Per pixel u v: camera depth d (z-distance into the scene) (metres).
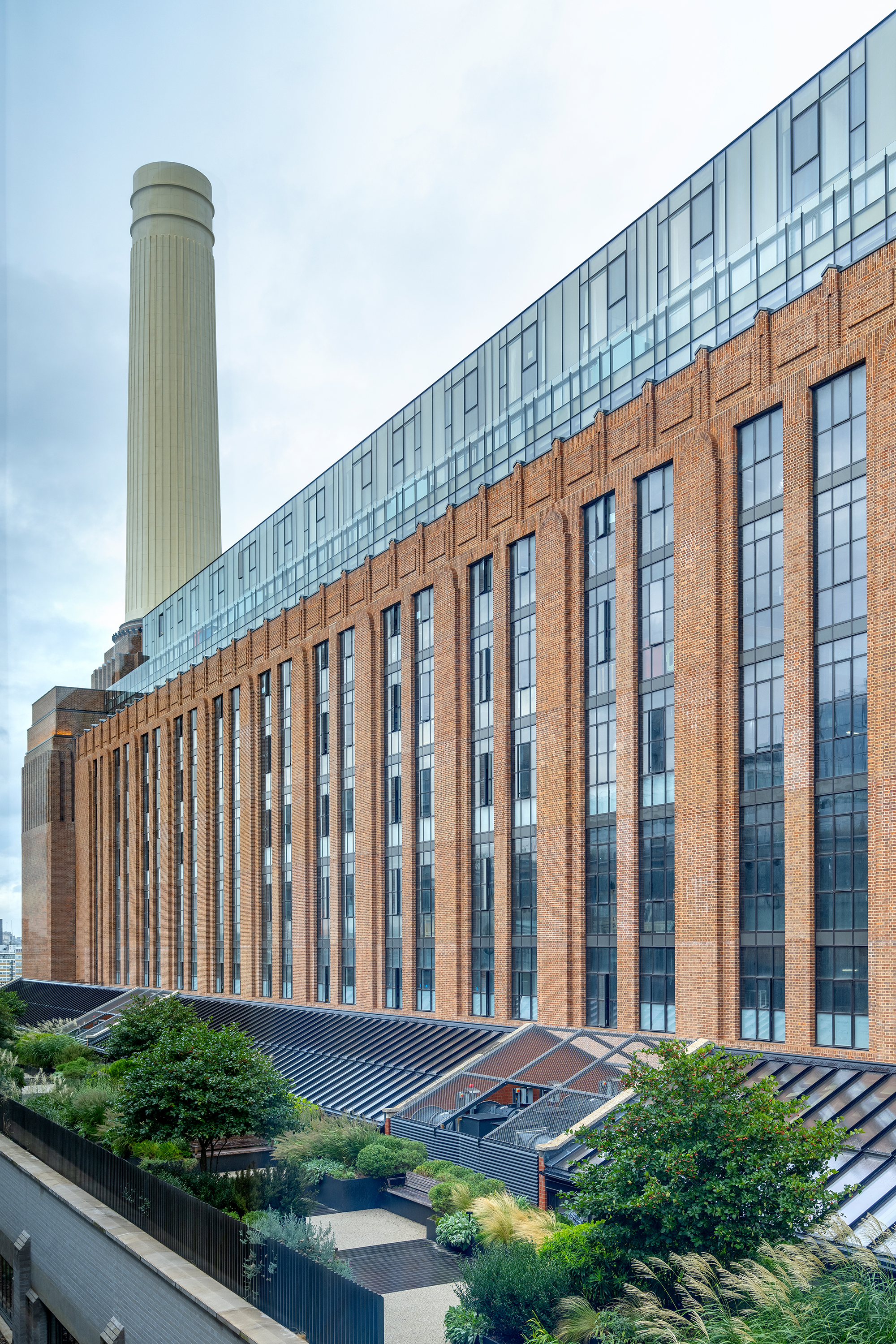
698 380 33.28
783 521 30.27
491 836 42.75
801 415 29.45
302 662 58.53
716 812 31.28
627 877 35.00
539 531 40.31
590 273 39.41
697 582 32.69
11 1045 33.91
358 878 52.00
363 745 52.16
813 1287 14.13
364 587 52.75
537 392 41.75
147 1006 39.78
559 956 37.62
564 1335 15.98
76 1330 20.56
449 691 45.22
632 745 35.31
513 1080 32.06
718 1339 13.44
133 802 55.06
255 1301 15.55
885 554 26.53
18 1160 25.47
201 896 67.12
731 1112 16.56
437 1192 25.44
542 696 39.66
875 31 28.31
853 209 28.86
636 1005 34.34
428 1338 18.05
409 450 50.56
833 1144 16.64
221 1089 25.91
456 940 43.84
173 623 72.44
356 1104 36.34
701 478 32.72
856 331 28.03
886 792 26.03
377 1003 49.81
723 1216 15.49
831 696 28.27
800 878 28.50
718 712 31.66
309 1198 23.17
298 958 57.16
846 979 27.11
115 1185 20.67
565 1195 17.75
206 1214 17.06
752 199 32.34
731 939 30.75
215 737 68.25
